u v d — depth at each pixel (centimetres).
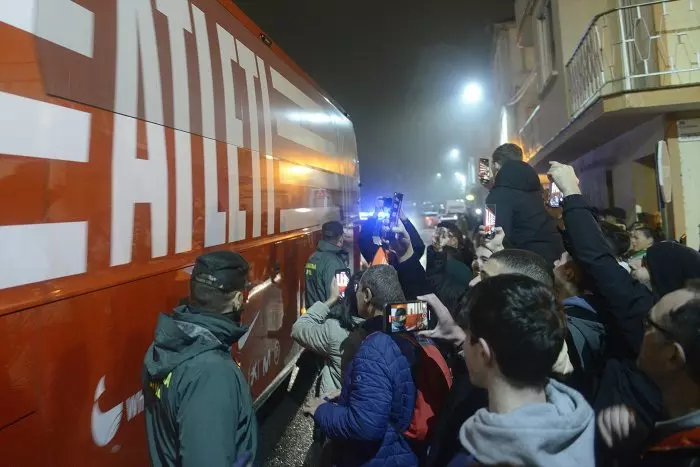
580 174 1246
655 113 713
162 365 190
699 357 131
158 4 278
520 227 310
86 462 204
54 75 194
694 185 698
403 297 257
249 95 411
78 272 203
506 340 137
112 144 228
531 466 122
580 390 213
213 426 180
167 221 273
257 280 411
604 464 153
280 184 480
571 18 1009
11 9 177
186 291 289
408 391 221
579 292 237
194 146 310
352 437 216
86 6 215
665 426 132
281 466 444
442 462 192
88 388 206
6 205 170
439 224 588
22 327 173
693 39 743
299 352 550
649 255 204
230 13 392
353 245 923
